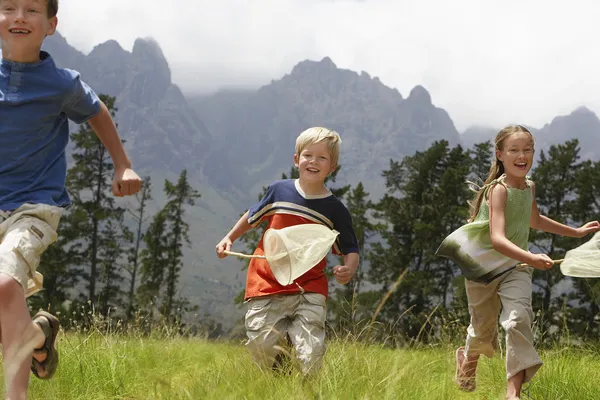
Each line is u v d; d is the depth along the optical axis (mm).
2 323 2656
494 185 4125
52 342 3064
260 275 4395
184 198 52375
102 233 49875
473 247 4176
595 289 29922
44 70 3098
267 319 4281
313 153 4539
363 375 3648
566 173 42469
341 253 4613
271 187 4676
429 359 4805
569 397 4066
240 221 4691
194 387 3385
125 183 3244
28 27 3021
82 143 50531
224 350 6617
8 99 3023
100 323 5695
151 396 3336
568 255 3791
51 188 3096
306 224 4062
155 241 50531
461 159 47719
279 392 3234
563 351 5168
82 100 3217
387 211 46875
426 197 46188
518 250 3861
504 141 4188
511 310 3916
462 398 4082
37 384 3873
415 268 45531
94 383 4223
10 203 2957
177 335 7074
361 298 36875
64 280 46594
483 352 4500
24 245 2783
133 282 49906
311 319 4227
